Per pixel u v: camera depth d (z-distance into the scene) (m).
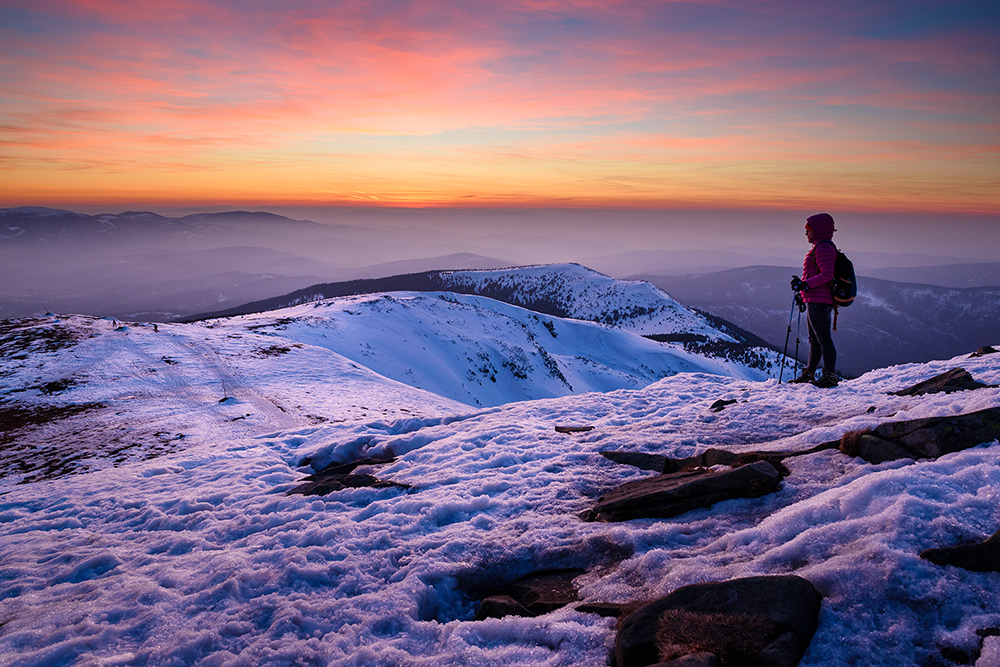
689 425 9.38
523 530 6.16
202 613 5.04
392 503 7.43
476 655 3.87
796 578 3.65
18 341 40.28
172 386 34.25
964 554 3.49
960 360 10.70
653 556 4.87
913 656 2.99
